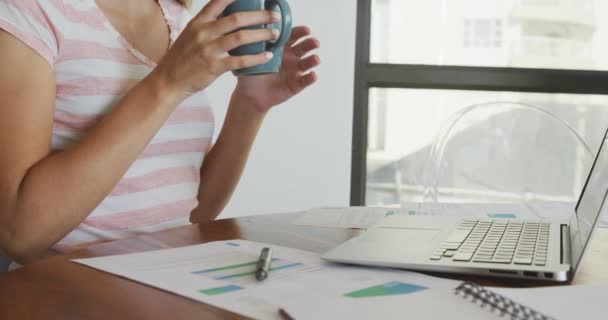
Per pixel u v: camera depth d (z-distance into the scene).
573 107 2.67
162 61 0.84
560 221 0.99
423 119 2.74
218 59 0.80
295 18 2.57
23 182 0.80
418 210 1.21
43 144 0.84
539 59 2.68
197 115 1.13
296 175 2.63
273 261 0.72
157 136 1.05
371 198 2.80
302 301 0.54
